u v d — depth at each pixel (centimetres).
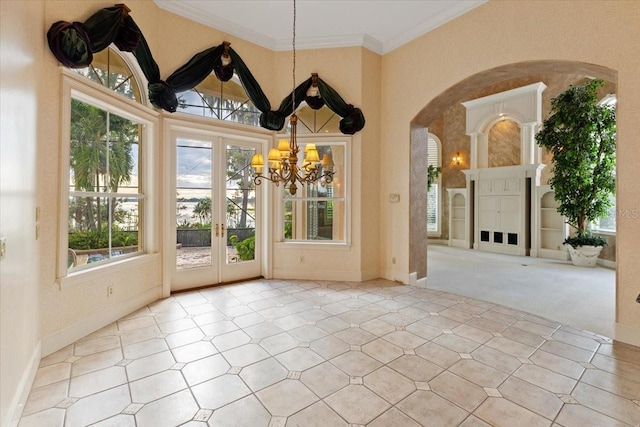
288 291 407
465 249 908
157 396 192
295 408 182
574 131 648
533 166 775
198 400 188
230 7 375
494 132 906
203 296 384
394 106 457
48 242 243
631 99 262
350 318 319
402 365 230
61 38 236
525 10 323
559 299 421
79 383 204
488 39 353
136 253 354
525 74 360
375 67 464
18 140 179
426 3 367
